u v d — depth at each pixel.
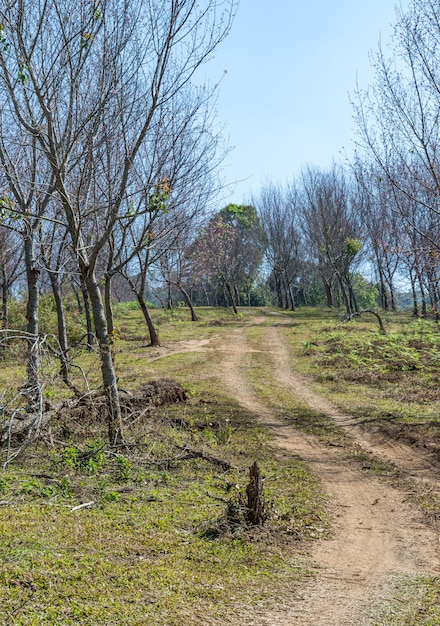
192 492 9.22
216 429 14.34
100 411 12.61
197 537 7.38
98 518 7.56
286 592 6.18
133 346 31.92
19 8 9.93
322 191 51.09
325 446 13.65
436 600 6.09
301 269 68.38
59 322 19.94
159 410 15.98
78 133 10.63
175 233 21.70
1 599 5.17
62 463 9.92
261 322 46.62
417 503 9.73
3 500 7.87
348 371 23.53
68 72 11.41
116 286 58.94
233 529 7.78
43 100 10.16
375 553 7.65
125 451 11.00
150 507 8.30
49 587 5.47
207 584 6.07
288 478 10.90
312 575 6.73
